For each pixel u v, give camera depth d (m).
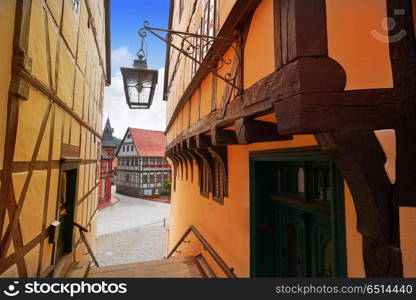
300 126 1.33
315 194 2.34
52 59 2.86
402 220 1.22
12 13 1.86
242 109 2.23
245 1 2.14
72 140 4.16
